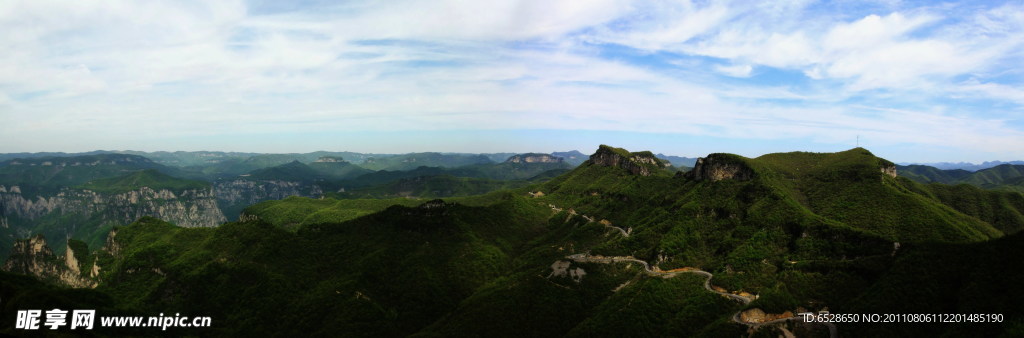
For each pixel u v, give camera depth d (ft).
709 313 567.18
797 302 554.87
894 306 481.87
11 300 593.83
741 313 522.06
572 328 609.42
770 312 518.37
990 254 483.51
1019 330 379.35
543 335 606.55
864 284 561.43
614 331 559.38
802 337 488.44
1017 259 457.27
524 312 641.81
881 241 613.11
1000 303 422.82
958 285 478.18
